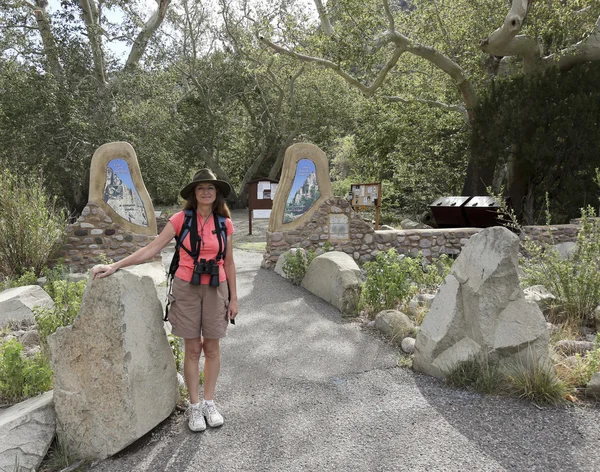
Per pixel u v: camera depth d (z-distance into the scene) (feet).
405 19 48.34
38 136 46.03
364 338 14.90
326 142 94.12
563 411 9.73
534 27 40.60
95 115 50.72
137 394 8.69
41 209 25.23
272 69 86.63
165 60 60.80
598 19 39.78
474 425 9.30
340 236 28.17
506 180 51.01
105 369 8.44
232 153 98.22
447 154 57.62
